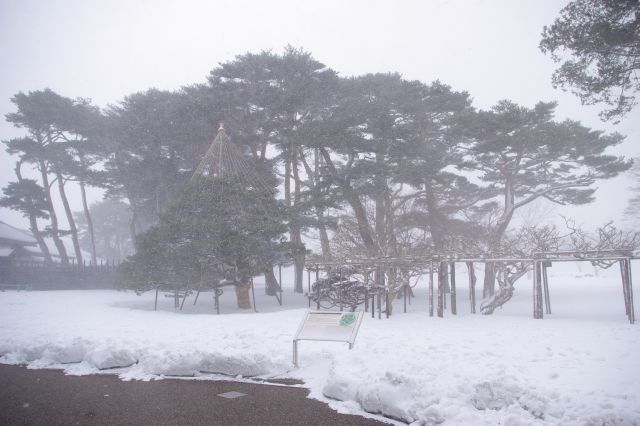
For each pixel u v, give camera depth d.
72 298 26.31
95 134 40.75
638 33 15.33
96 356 10.08
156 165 34.50
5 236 44.78
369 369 7.95
